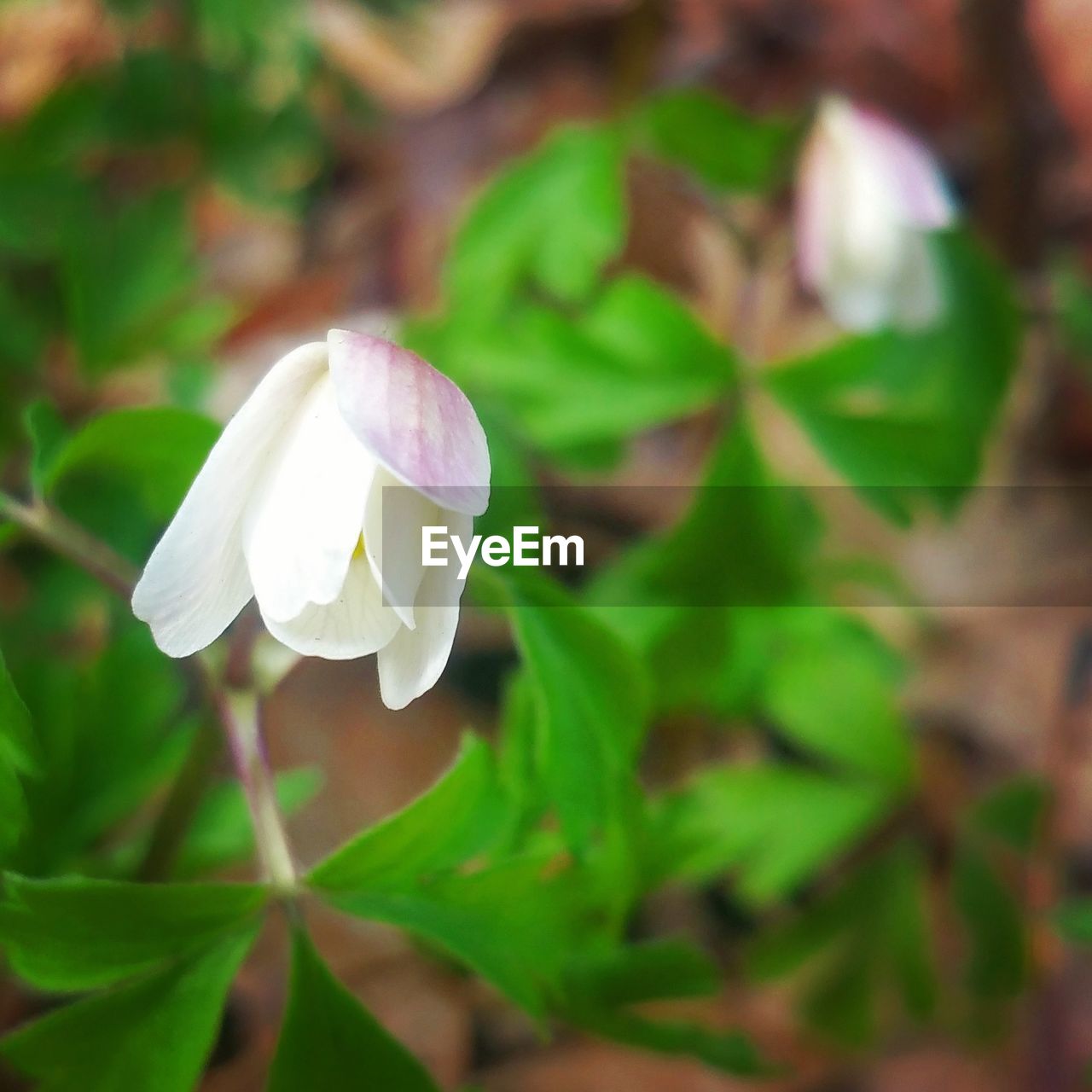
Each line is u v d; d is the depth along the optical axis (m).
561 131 0.21
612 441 0.20
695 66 0.31
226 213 0.28
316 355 0.10
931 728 0.22
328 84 0.27
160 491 0.13
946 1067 0.18
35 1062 0.11
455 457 0.10
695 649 0.17
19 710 0.11
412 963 0.19
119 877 0.13
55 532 0.12
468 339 0.19
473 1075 0.18
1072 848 0.20
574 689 0.12
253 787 0.11
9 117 0.27
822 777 0.18
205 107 0.24
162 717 0.14
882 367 0.19
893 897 0.18
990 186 0.28
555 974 0.12
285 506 0.10
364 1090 0.11
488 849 0.12
